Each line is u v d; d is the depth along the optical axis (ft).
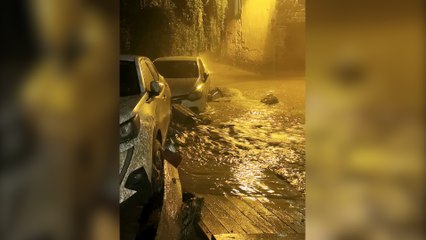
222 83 55.98
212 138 27.43
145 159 13.70
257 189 18.01
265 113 37.14
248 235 12.92
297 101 43.16
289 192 17.66
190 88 35.17
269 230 13.88
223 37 71.97
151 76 19.90
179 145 25.17
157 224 13.35
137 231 12.87
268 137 28.07
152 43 52.75
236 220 14.61
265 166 21.50
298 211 15.52
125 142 13.34
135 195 13.28
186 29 57.52
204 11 63.77
